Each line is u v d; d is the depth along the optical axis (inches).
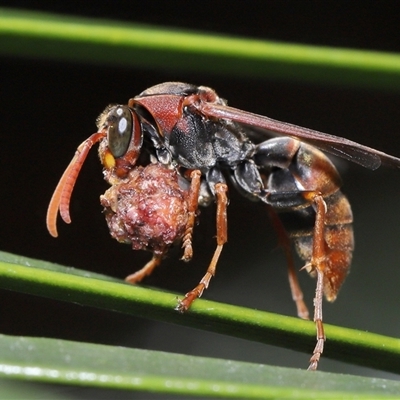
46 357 2.5
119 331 4.6
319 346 3.5
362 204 4.6
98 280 3.4
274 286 4.6
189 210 3.9
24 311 4.6
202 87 4.1
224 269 4.6
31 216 4.6
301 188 4.2
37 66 4.6
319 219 4.0
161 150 4.1
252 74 2.5
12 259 3.6
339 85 2.5
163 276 4.6
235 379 2.7
